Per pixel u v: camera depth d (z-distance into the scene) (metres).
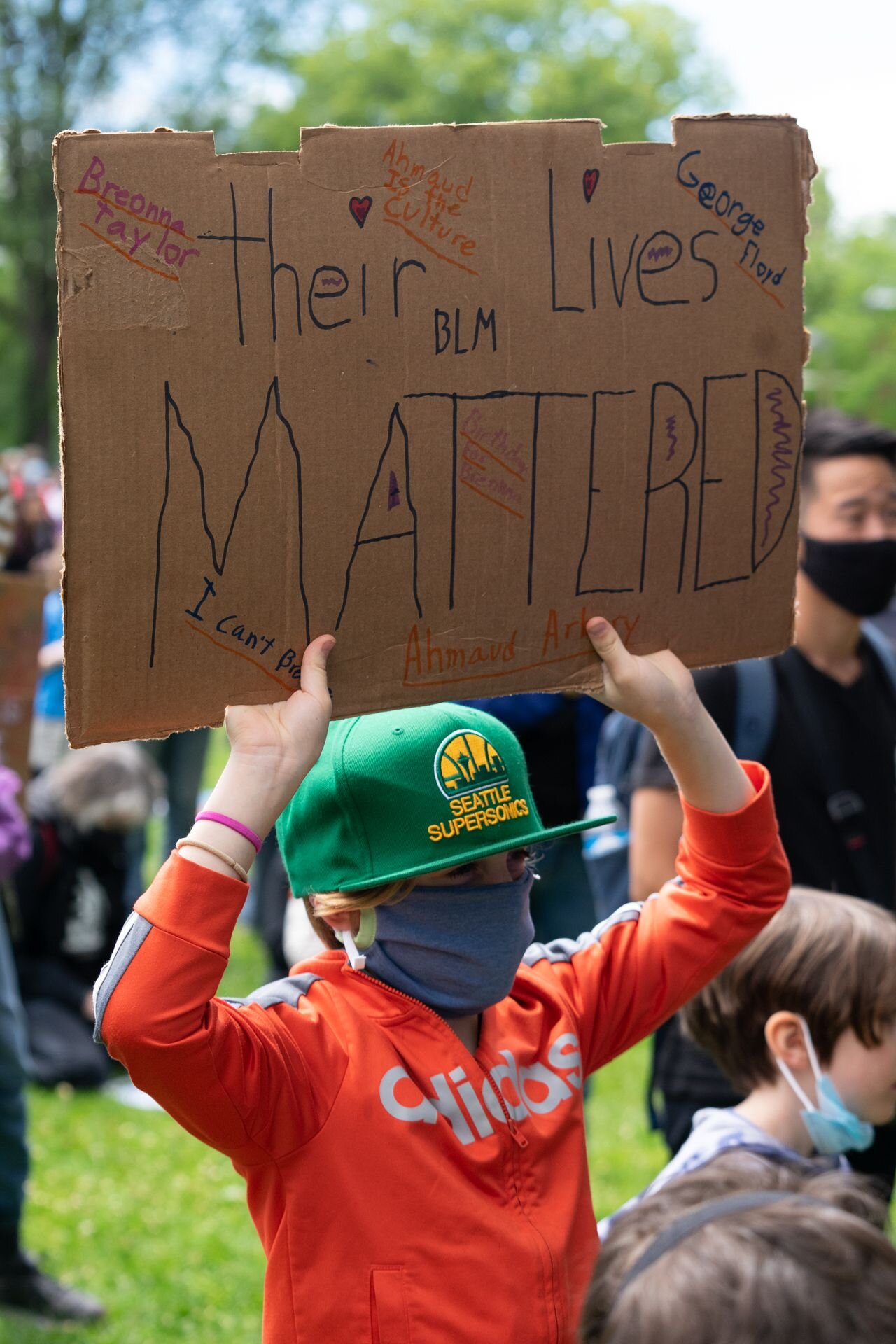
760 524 1.87
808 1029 2.30
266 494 1.57
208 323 1.53
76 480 1.49
